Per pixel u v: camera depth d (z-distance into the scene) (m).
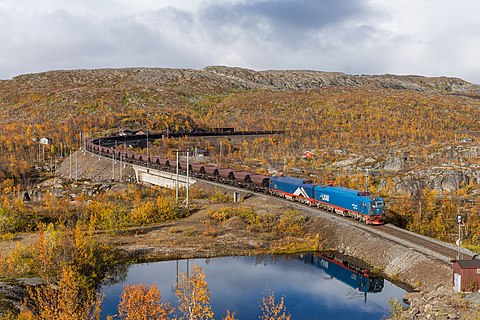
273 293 54.47
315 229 76.44
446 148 160.25
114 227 83.44
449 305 42.91
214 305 51.56
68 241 62.56
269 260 67.62
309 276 60.84
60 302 37.62
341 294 54.59
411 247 59.88
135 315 36.06
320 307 51.06
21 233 80.81
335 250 70.00
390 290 54.38
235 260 67.69
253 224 81.12
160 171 133.50
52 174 175.50
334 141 196.12
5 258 60.31
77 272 57.34
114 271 63.19
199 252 70.25
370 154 163.88
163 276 60.78
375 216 71.38
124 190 122.38
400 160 150.88
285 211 83.94
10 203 100.75
